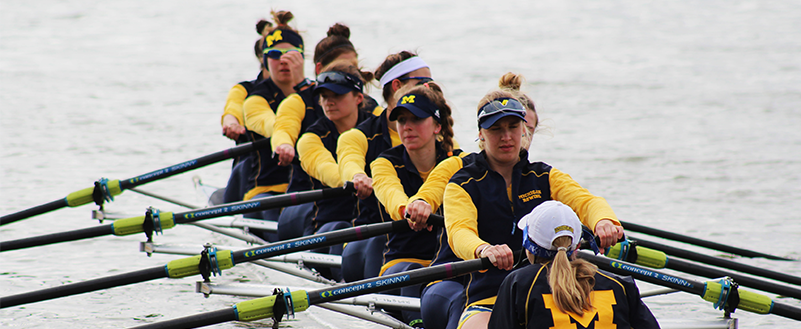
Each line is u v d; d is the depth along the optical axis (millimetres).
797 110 79000
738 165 54312
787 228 38031
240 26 172875
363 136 25422
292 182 30641
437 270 17172
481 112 17719
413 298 21125
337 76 26688
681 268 20812
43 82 99000
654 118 76625
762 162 55125
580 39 155375
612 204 43875
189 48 140500
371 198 24734
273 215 33281
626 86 99375
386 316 21625
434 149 22109
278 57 33781
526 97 22234
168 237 36969
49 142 62344
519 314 13688
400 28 171625
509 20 186750
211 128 70625
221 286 22156
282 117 30203
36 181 48562
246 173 36469
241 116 36500
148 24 174000
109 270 31016
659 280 17641
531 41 152750
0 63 115812
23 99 85188
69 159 56062
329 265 26281
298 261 26844
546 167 18641
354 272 24500
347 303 22016
